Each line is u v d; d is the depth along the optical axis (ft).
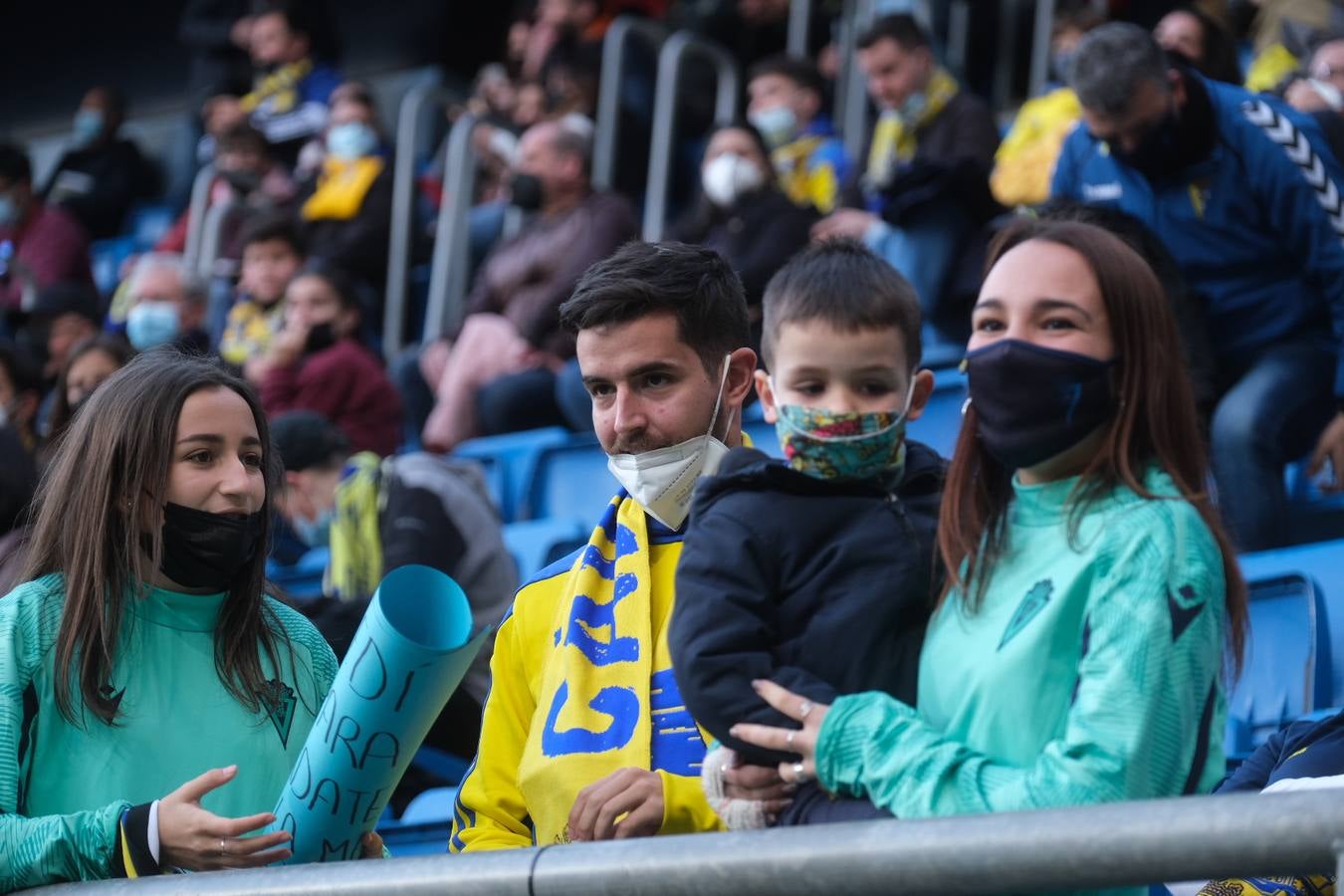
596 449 26.04
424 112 41.19
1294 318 18.70
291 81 41.57
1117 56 18.56
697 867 7.61
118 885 8.95
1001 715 8.27
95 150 46.75
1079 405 8.55
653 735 9.79
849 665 8.64
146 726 10.33
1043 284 8.66
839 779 8.25
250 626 10.71
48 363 30.71
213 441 10.45
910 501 9.22
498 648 10.81
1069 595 8.28
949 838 7.17
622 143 34.71
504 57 49.55
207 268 36.81
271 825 9.51
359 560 19.16
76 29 55.11
